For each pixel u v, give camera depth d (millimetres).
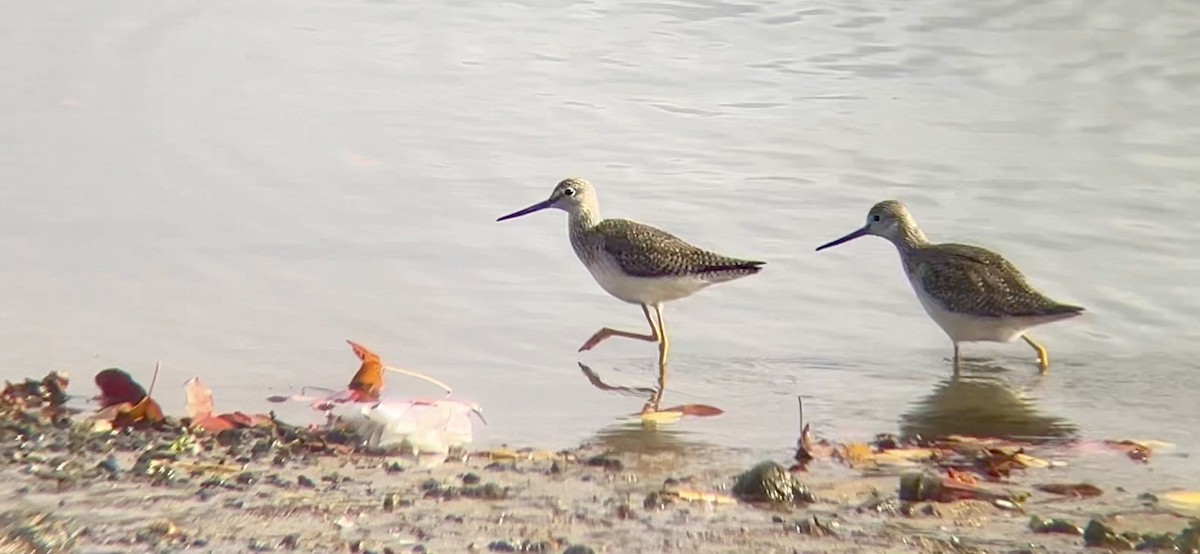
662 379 12867
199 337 13203
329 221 16234
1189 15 23641
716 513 9438
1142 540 8969
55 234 15570
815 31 23688
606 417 11875
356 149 18594
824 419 11953
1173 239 15922
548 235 16156
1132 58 22016
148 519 8984
